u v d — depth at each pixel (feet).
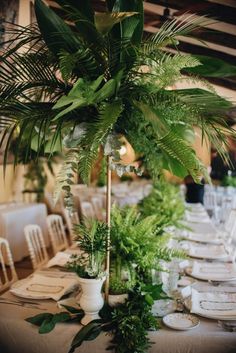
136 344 4.61
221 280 6.94
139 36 5.14
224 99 4.98
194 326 4.99
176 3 12.98
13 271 8.63
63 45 5.21
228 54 15.58
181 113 5.04
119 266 5.58
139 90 5.11
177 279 6.28
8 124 5.23
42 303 5.88
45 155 6.72
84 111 5.27
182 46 16.12
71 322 5.20
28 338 5.16
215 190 26.27
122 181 29.84
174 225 10.55
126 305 5.07
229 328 4.97
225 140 5.42
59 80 5.42
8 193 21.38
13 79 5.41
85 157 4.80
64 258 8.48
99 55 5.00
